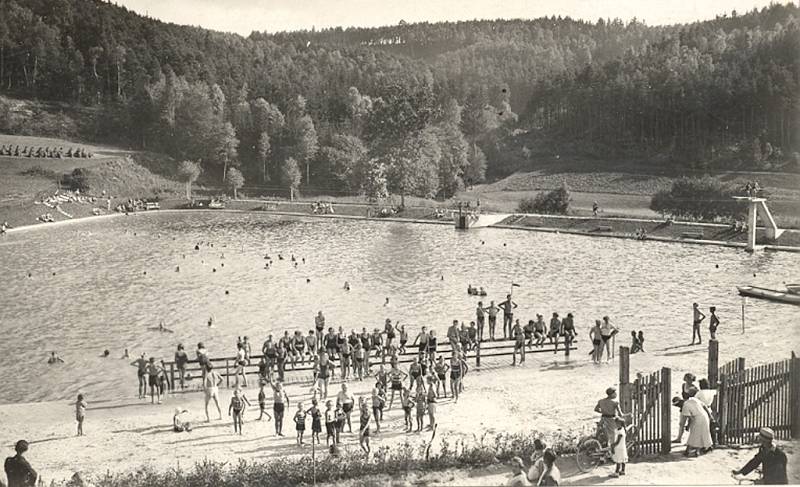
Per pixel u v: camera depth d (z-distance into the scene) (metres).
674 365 40.06
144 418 35.44
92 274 78.94
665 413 25.75
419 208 141.38
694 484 22.67
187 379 41.59
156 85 198.38
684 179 119.62
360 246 100.81
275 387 31.31
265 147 188.38
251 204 158.12
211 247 99.81
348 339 44.78
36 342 52.66
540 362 43.91
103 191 155.38
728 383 26.47
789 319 53.34
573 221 118.94
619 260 86.62
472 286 71.06
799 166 163.50
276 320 58.38
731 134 189.25
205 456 28.67
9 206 128.75
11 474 22.38
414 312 60.41
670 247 97.81
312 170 194.12
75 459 29.20
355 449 28.70
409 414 31.30
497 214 128.25
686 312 58.03
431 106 174.25
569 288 69.44
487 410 33.50
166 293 69.06
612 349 44.28
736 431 26.70
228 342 52.25
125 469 27.55
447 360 42.75
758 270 77.19
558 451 26.08
